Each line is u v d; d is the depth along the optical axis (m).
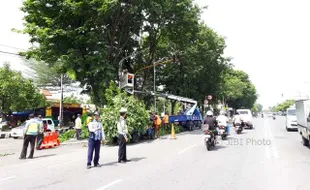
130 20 26.30
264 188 7.02
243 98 99.19
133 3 24.33
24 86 36.22
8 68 36.44
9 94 34.47
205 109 52.00
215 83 44.69
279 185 7.28
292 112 27.70
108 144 19.19
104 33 24.70
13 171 10.03
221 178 8.12
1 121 37.12
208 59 38.66
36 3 22.44
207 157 11.96
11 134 27.20
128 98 20.53
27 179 8.55
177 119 29.70
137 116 19.80
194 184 7.46
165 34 30.09
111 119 19.00
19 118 40.59
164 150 14.64
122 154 11.19
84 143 20.56
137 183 7.65
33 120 13.80
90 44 22.95
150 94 30.80
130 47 29.58
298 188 6.98
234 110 97.88
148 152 14.02
